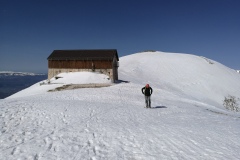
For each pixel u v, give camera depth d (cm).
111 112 1884
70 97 2905
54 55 6397
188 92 7412
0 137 1102
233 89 8306
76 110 1791
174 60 10950
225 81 8919
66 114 1634
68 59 6222
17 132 1189
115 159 867
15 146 994
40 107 1777
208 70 9856
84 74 5828
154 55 12075
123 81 6519
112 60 6112
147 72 9169
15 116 1480
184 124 1499
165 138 1127
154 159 866
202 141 1088
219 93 7750
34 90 4950
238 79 9575
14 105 1789
